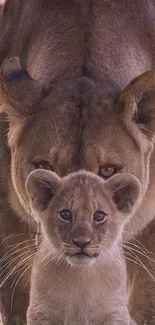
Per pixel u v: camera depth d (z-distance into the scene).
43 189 11.28
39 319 11.41
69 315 11.39
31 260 13.15
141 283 13.55
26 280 13.40
